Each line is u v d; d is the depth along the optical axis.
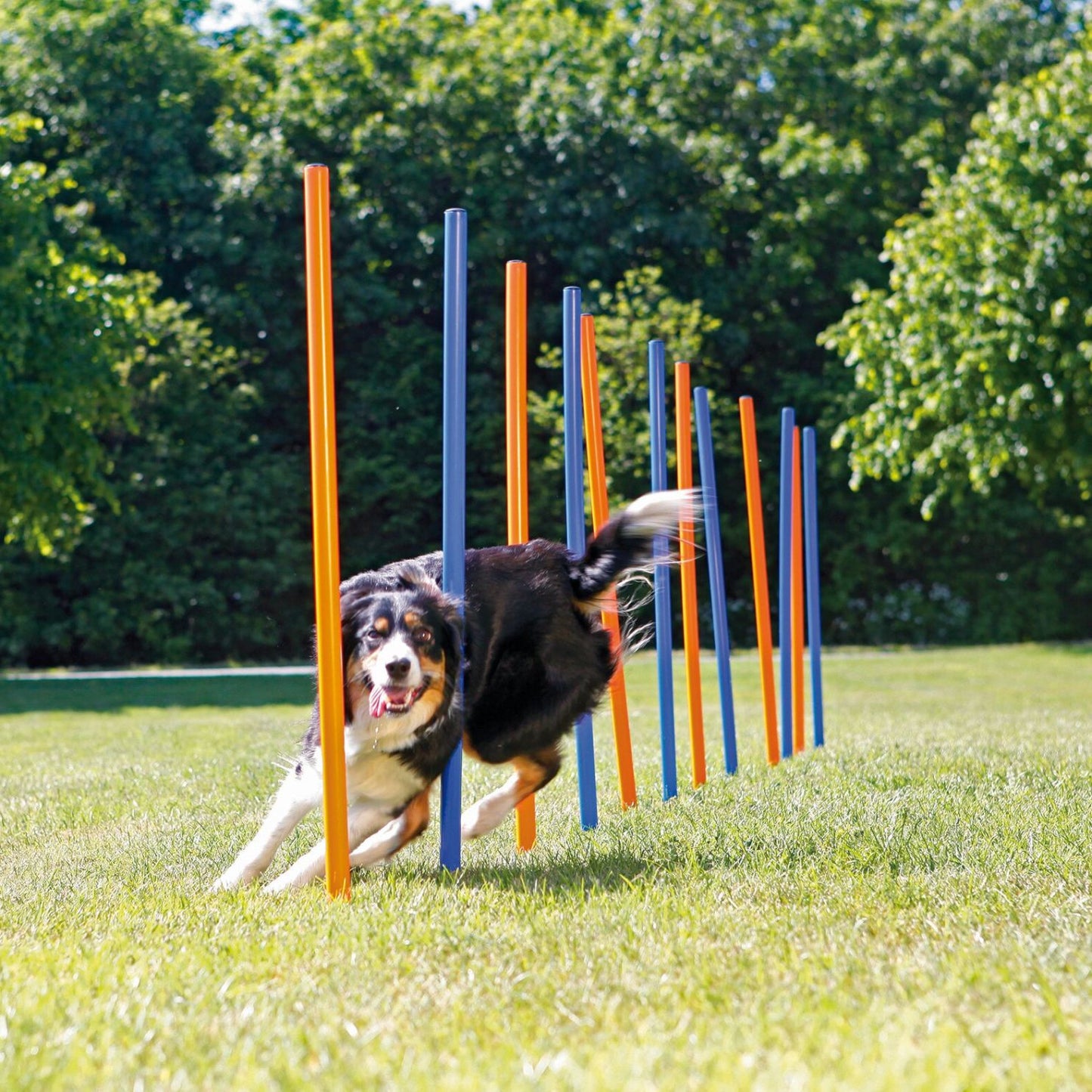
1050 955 2.95
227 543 19.67
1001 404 15.03
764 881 3.86
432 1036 2.48
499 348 20.78
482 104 21.39
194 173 20.53
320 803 4.22
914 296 15.56
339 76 21.20
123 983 2.87
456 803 4.25
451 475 4.25
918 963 2.91
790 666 7.33
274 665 19.25
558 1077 2.19
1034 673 15.73
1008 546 21.53
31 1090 2.22
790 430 7.45
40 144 20.27
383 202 21.09
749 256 22.39
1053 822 4.74
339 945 3.19
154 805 5.78
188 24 23.06
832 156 20.44
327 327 3.85
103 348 14.57
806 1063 2.25
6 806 5.80
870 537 21.12
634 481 19.41
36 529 14.65
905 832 4.60
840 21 22.30
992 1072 2.18
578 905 3.62
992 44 22.59
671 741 5.76
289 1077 2.24
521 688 4.63
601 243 21.23
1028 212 14.70
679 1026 2.48
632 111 21.11
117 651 19.09
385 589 4.21
